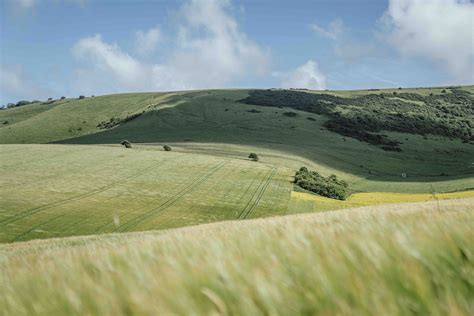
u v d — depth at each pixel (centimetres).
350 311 256
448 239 366
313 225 498
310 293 269
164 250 409
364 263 311
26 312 279
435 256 328
